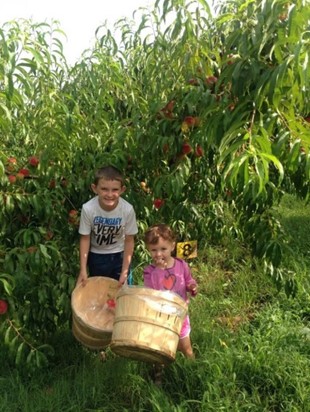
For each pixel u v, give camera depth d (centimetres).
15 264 157
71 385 163
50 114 159
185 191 186
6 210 158
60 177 172
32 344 162
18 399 155
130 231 169
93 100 181
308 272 251
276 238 175
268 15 115
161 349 135
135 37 204
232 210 208
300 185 155
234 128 123
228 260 281
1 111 136
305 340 187
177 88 167
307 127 137
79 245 180
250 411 149
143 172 179
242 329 203
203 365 166
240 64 123
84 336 153
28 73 142
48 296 164
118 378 162
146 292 136
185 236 213
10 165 163
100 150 177
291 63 113
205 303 228
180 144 161
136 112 179
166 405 147
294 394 153
